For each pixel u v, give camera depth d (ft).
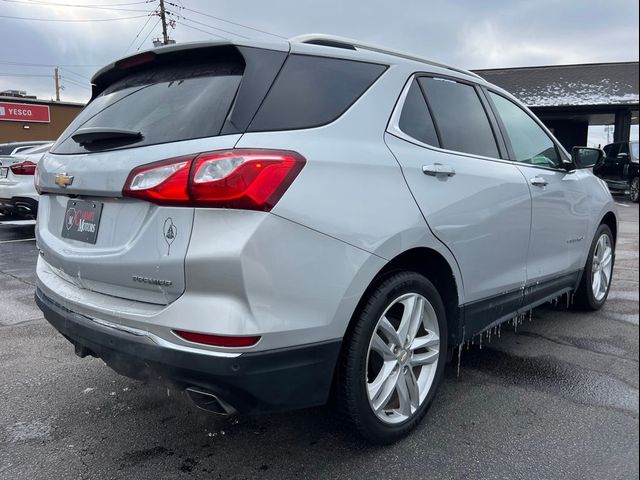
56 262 8.70
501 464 8.09
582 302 15.39
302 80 7.78
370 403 8.06
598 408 9.82
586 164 14.38
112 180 7.38
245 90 7.22
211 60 8.16
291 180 6.82
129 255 7.13
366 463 8.16
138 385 10.89
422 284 8.77
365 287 7.58
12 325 14.80
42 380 11.14
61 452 8.47
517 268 11.18
